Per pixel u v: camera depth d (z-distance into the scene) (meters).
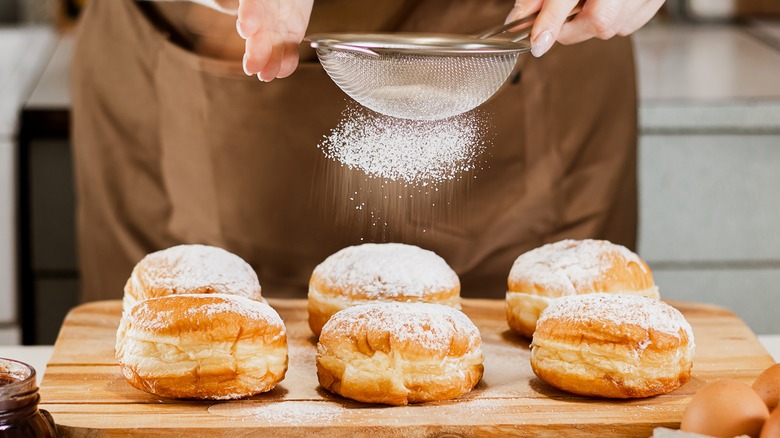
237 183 1.15
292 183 1.14
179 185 1.18
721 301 1.43
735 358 0.88
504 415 0.80
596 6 0.87
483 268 1.17
